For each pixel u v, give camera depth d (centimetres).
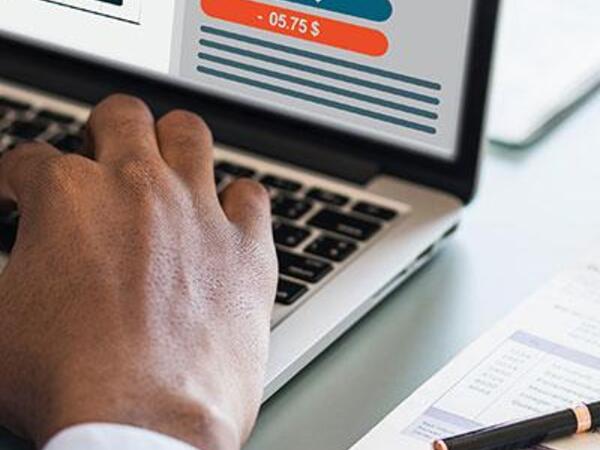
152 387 53
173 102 82
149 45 81
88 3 82
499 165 85
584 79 93
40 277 60
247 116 81
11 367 57
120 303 57
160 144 70
